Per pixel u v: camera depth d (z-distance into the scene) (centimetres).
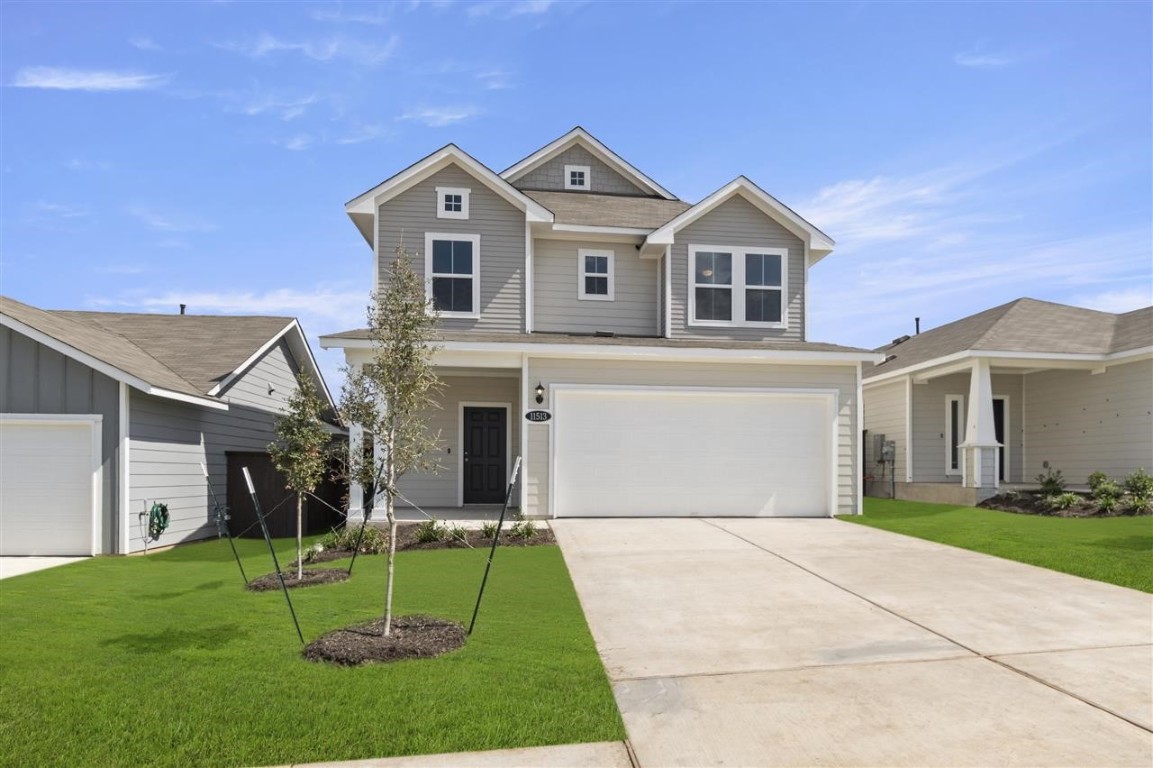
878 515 1384
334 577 850
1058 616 677
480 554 998
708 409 1355
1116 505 1342
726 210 1570
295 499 1419
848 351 1366
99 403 1108
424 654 560
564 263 1596
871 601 739
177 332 1645
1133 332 1575
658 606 725
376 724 439
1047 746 416
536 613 692
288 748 412
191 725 437
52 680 505
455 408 1547
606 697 486
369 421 629
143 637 605
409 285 646
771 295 1567
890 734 434
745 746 421
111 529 1097
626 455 1334
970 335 1695
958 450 1809
